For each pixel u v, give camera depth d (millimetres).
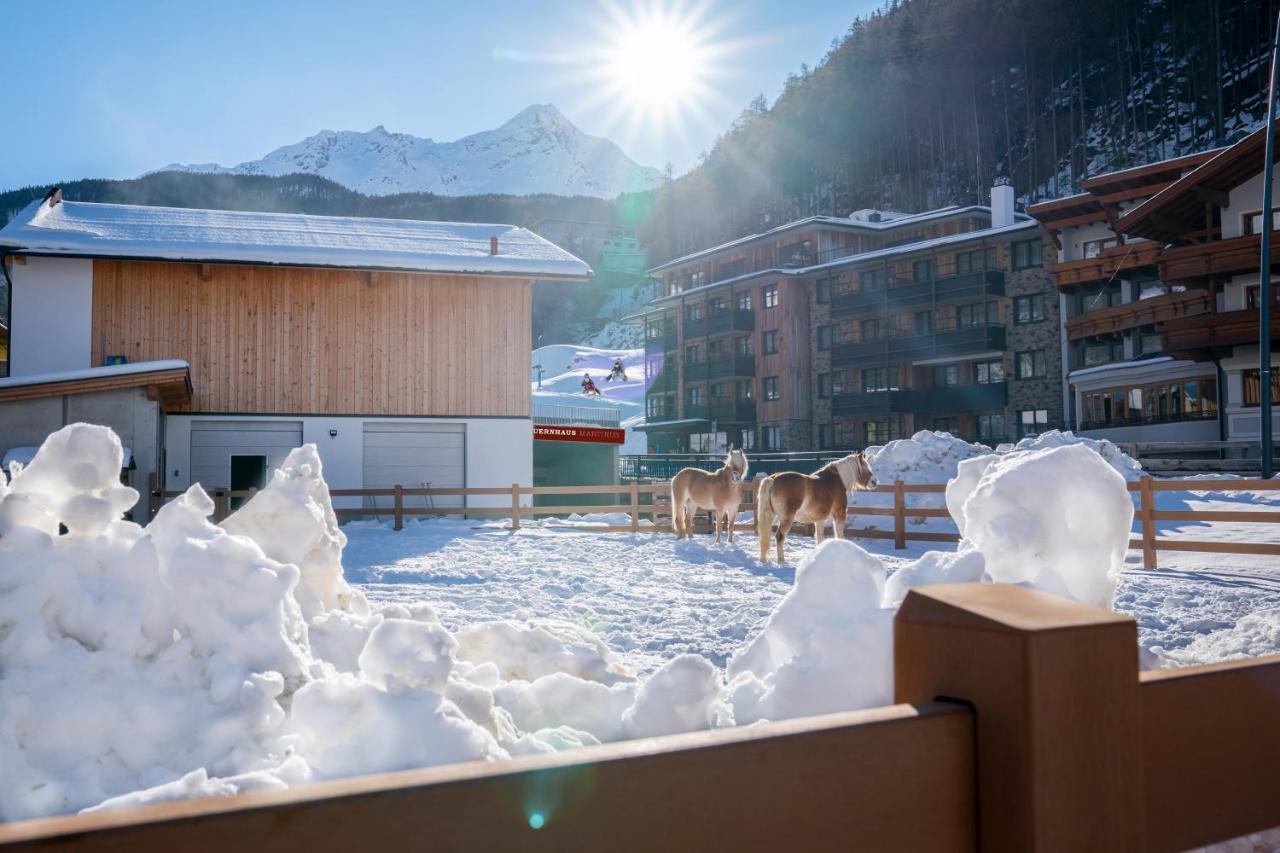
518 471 24406
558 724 3588
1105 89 95000
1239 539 15312
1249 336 28125
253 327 23047
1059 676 1116
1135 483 12977
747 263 58531
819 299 52531
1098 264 37562
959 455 20000
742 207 123625
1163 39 93688
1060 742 1106
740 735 1012
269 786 2102
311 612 3799
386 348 23844
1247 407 29578
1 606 2535
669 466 43594
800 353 52781
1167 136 83750
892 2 139500
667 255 130375
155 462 18094
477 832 849
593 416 33156
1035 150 95438
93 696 2469
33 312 21906
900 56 119000
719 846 968
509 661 4438
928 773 1117
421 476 23953
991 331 43594
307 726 2486
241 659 2678
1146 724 1298
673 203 135375
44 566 2623
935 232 52344
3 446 17344
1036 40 105062
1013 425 43625
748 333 55938
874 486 15641
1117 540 3506
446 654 2588
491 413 24375
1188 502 18312
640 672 6461
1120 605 9516
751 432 55625
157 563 2785
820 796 1039
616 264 183750
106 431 3000
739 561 14242
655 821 937
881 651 3084
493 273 23938
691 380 59250
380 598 10062
